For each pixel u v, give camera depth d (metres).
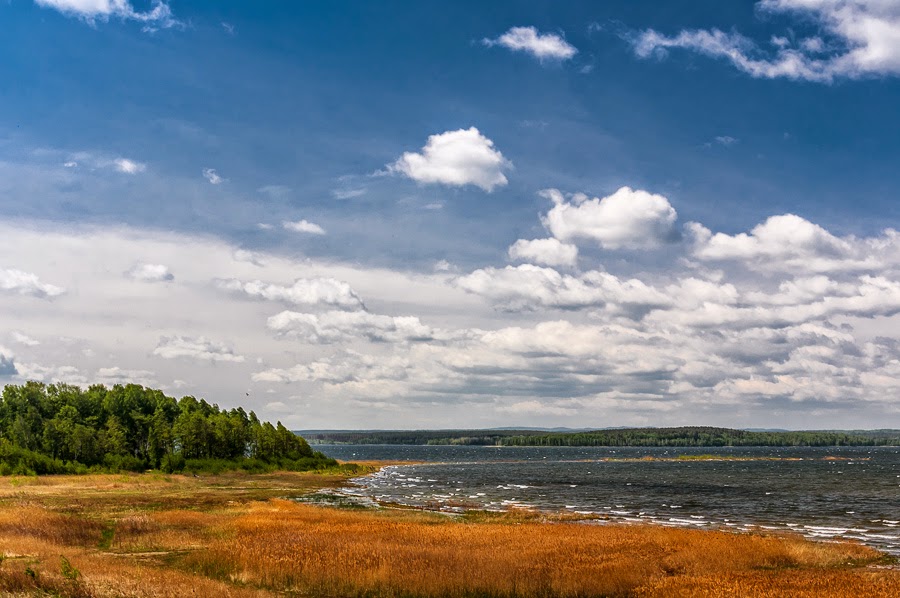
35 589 23.19
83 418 141.00
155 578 26.94
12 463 112.88
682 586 29.44
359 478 129.12
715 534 45.06
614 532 45.31
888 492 95.38
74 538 41.56
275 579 30.73
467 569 31.09
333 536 40.78
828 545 42.22
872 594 27.45
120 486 93.62
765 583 29.83
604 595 29.05
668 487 106.62
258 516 53.47
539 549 36.78
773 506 75.44
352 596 28.88
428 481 121.81
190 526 47.19
